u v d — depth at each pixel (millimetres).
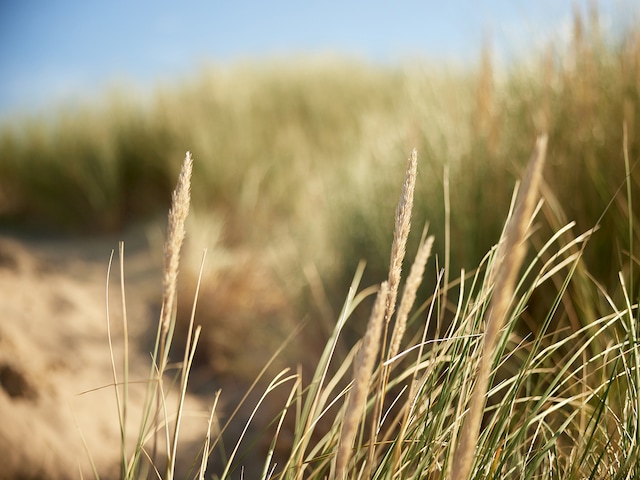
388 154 2840
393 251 845
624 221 1785
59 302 3188
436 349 1076
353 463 1059
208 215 4523
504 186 2057
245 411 2486
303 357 2574
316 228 3396
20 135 6352
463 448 633
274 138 5754
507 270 586
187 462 2080
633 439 1069
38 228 5711
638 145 1884
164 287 870
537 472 1231
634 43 1996
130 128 6047
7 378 2062
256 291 3324
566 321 1767
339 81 7434
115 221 5473
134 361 2873
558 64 2191
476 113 2152
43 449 1838
